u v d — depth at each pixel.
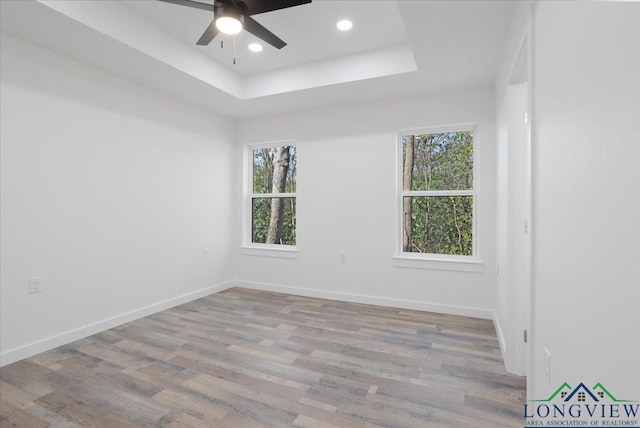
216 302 3.94
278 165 4.62
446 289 3.54
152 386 2.10
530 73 1.53
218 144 4.43
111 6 2.47
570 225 1.07
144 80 3.29
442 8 2.09
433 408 1.88
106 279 3.09
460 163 3.63
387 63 3.15
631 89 0.70
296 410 1.86
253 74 3.80
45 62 2.64
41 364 2.39
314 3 2.50
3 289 2.39
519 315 2.26
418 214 3.80
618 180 0.76
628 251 0.72
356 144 3.95
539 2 1.43
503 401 1.94
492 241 3.35
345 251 4.01
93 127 2.99
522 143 2.28
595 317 0.89
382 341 2.80
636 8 0.68
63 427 1.72
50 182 2.67
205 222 4.23
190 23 2.81
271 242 4.63
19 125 2.48
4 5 2.07
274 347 2.69
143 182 3.45
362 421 1.77
